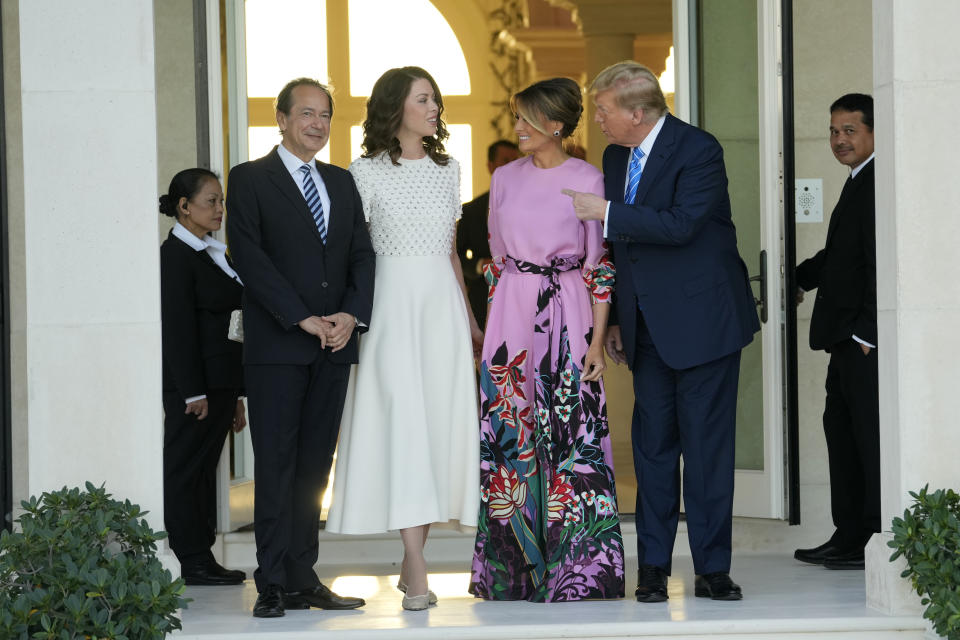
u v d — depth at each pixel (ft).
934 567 29.76
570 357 34.58
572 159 35.24
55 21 31.55
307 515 33.94
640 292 33.94
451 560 45.34
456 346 34.22
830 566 41.14
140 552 30.22
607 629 30.58
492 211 35.60
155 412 31.63
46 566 29.04
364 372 33.94
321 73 73.92
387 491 33.50
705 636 30.83
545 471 34.55
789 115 42.29
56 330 31.53
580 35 82.28
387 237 34.14
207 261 40.27
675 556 44.83
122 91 31.65
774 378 43.06
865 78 46.24
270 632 30.17
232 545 43.78
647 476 34.55
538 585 34.63
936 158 32.22
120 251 31.63
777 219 42.83
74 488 30.96
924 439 32.14
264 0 71.46
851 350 40.40
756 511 43.73
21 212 46.96
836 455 41.93
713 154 33.53
